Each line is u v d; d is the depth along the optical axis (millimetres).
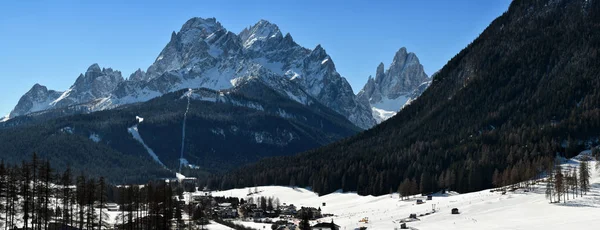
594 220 186125
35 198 151000
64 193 154875
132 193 182250
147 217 176000
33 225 147625
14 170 155750
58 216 157250
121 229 172875
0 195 141250
